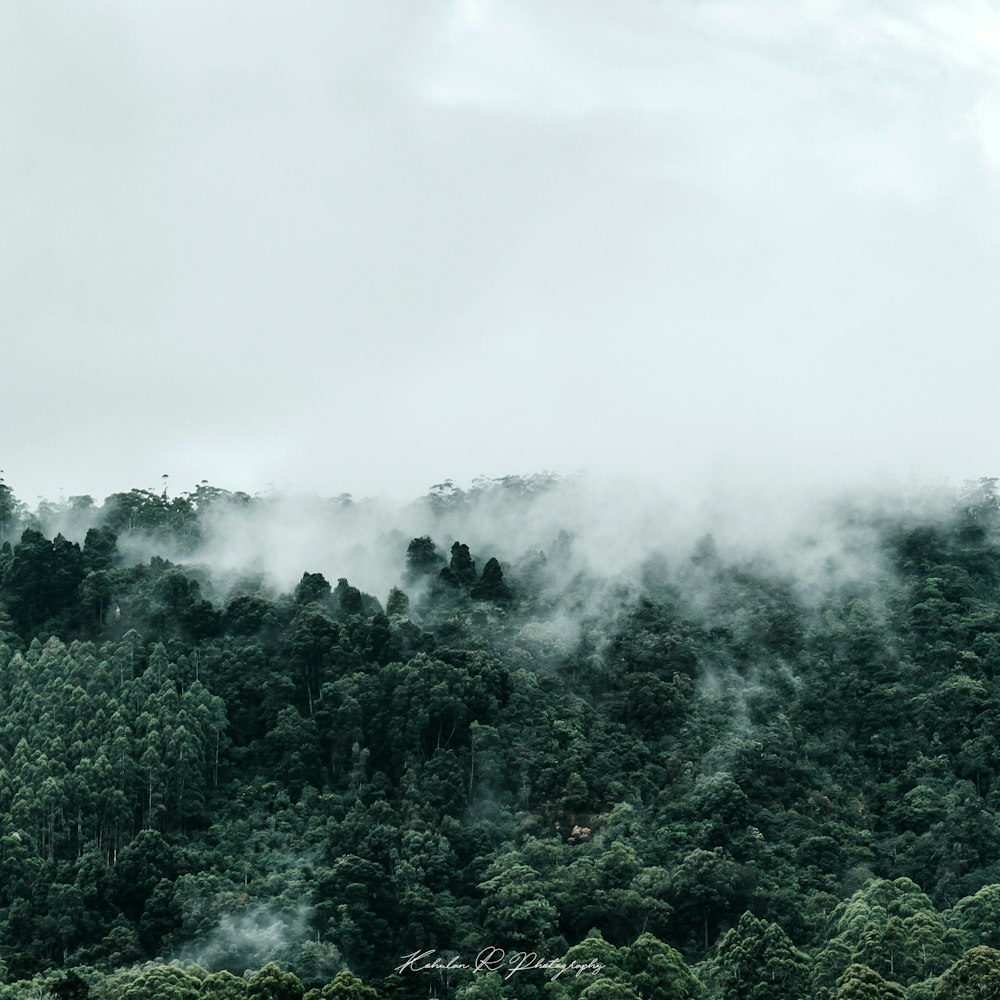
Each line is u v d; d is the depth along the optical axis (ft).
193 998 586.04
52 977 602.44
